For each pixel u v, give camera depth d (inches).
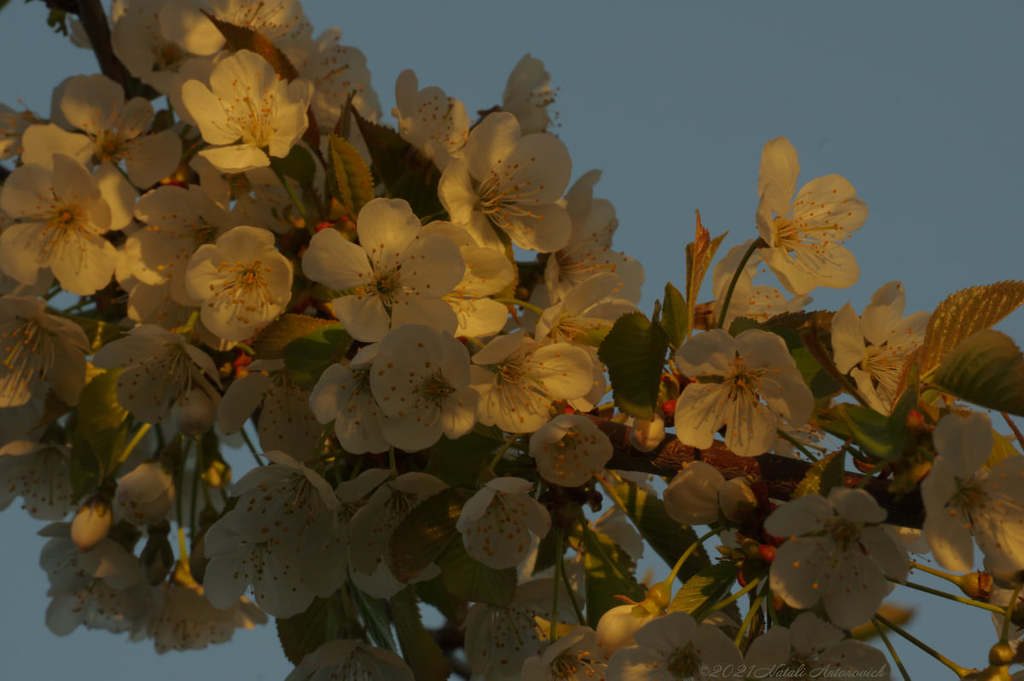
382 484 29.2
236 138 30.1
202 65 30.7
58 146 30.6
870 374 29.1
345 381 29.0
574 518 29.7
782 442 30.4
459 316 29.5
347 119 30.3
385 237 29.1
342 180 29.4
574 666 29.0
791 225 29.9
